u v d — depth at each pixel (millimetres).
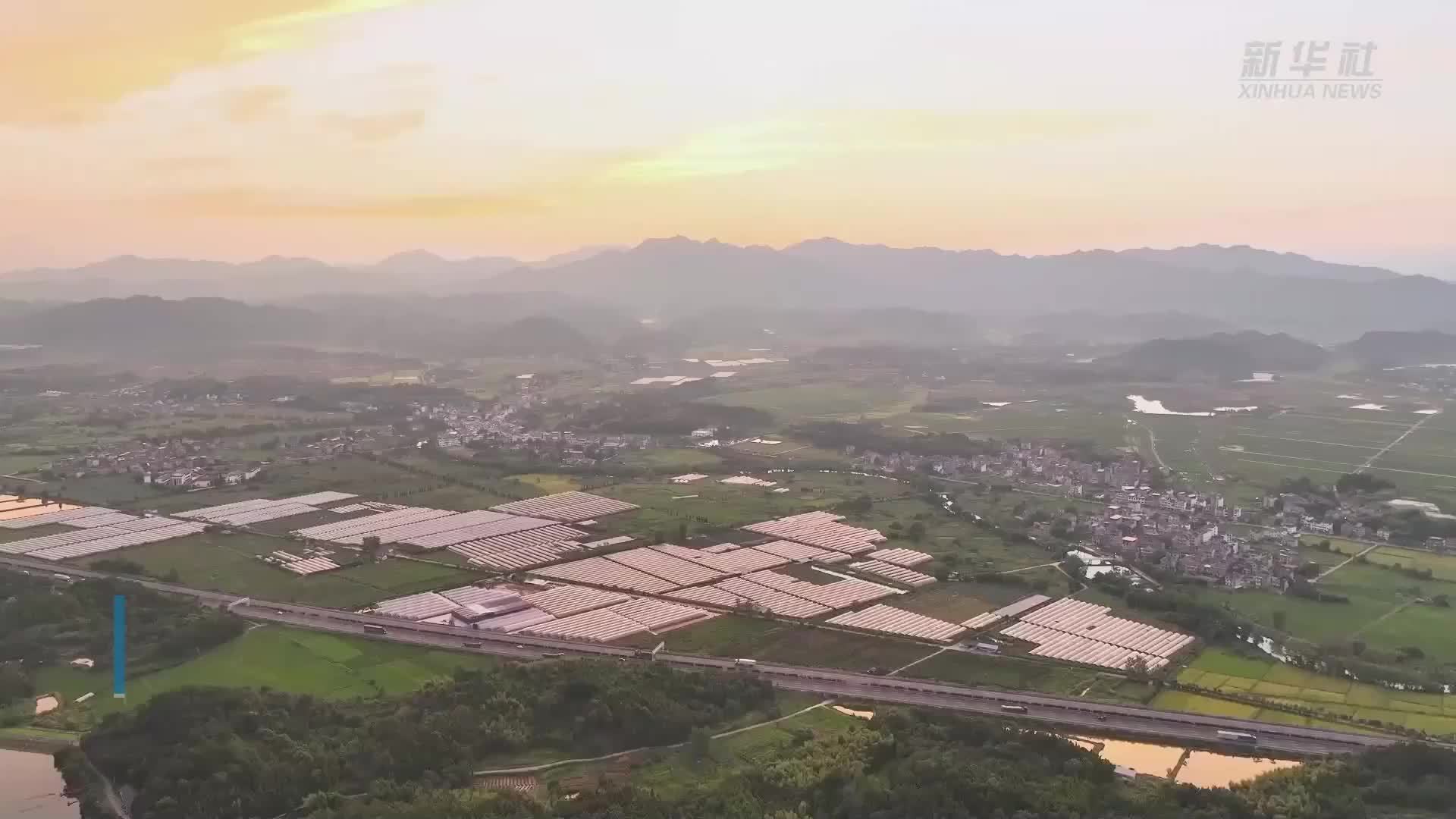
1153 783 182000
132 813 169750
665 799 171500
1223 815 164500
